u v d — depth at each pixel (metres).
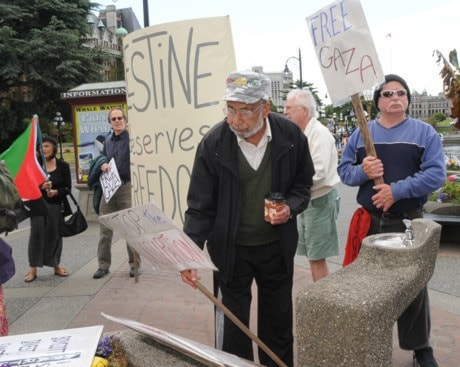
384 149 3.29
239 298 3.00
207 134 2.85
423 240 2.37
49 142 6.12
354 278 2.26
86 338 2.20
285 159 2.83
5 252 3.26
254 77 2.61
